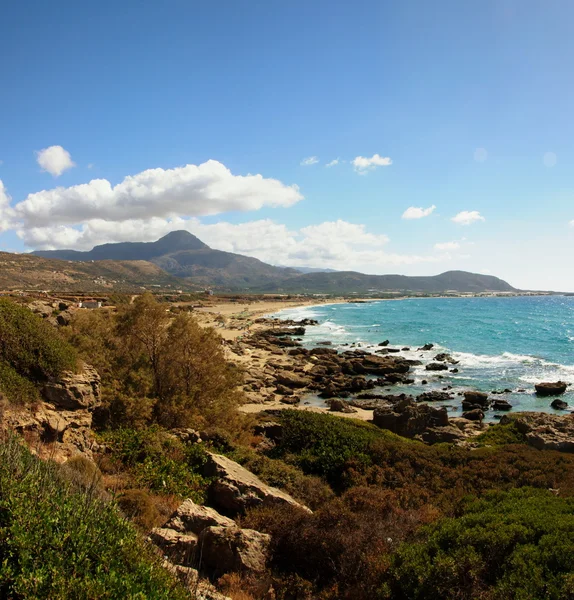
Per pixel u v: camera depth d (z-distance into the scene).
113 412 20.00
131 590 6.04
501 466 19.03
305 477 17.89
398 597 8.86
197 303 188.50
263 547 10.43
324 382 50.41
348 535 10.80
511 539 9.18
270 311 157.38
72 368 16.69
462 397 45.09
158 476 14.68
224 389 26.69
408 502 15.35
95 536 6.73
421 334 92.44
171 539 9.85
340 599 9.23
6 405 12.92
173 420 23.05
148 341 25.78
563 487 16.00
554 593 7.56
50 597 5.34
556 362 60.12
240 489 13.69
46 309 41.12
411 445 22.72
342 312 156.75
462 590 8.31
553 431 27.05
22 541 5.78
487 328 100.50
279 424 25.42
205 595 8.02
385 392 47.78
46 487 7.46
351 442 22.36
